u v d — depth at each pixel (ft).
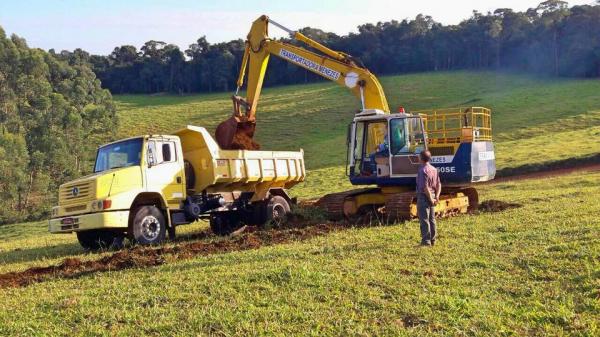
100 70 475.72
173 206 50.06
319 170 163.32
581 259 27.84
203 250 39.17
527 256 29.55
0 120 232.94
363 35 411.54
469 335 19.75
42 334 21.03
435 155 51.88
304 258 32.45
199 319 21.59
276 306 22.85
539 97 249.75
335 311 22.18
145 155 48.19
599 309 21.34
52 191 192.95
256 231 49.32
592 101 225.15
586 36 315.58
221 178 52.85
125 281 29.22
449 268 28.30
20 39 329.31
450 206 52.39
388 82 357.82
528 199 63.98
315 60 59.93
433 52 391.04
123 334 20.71
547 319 20.75
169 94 437.58
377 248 34.73
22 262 43.42
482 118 54.80
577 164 119.03
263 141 232.94
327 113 279.28
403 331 20.02
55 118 228.43
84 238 49.55
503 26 372.79
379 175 53.52
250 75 61.72
